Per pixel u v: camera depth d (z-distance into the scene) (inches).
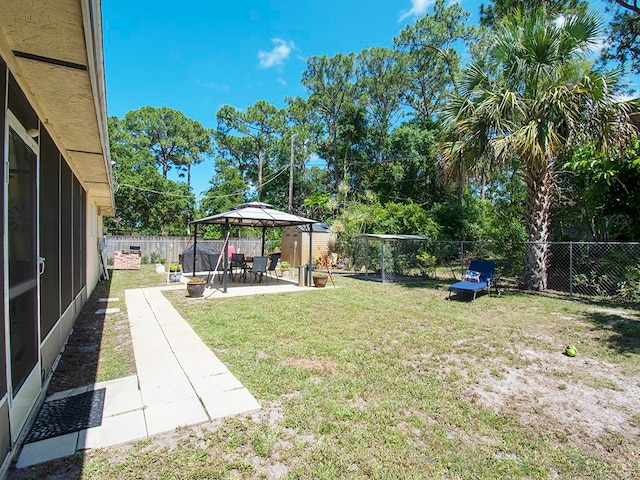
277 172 1144.2
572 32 291.7
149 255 667.4
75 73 99.5
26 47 86.0
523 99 299.3
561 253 365.1
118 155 835.4
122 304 269.9
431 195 820.0
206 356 152.9
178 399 112.3
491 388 124.9
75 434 92.0
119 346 166.9
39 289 116.0
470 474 79.7
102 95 115.5
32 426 95.3
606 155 286.7
